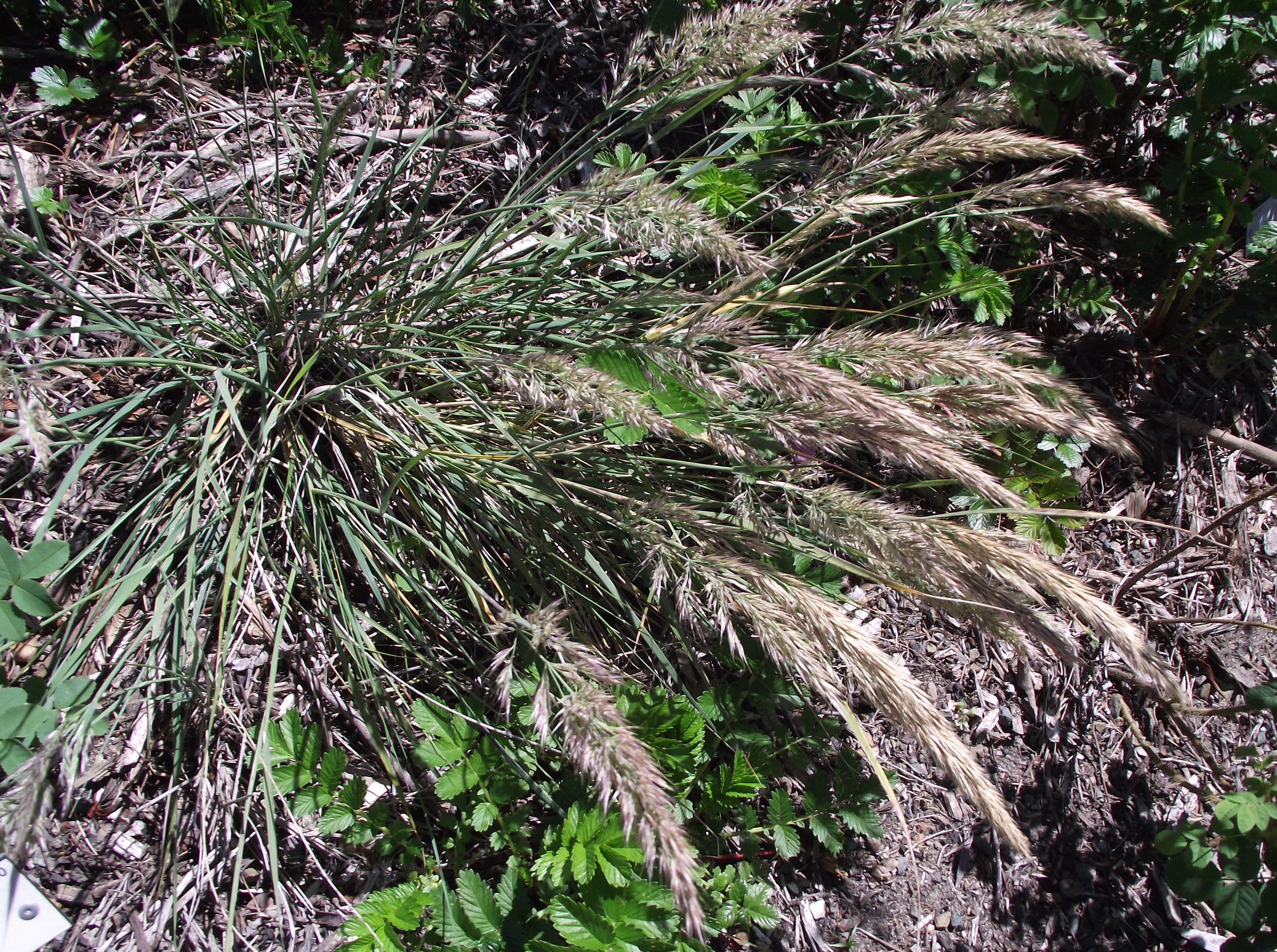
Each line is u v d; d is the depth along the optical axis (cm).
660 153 369
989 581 219
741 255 202
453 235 332
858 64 357
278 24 321
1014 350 235
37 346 280
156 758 252
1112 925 292
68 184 308
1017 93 296
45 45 324
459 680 272
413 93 357
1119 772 314
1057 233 379
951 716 315
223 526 264
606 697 190
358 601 281
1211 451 366
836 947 275
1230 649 335
